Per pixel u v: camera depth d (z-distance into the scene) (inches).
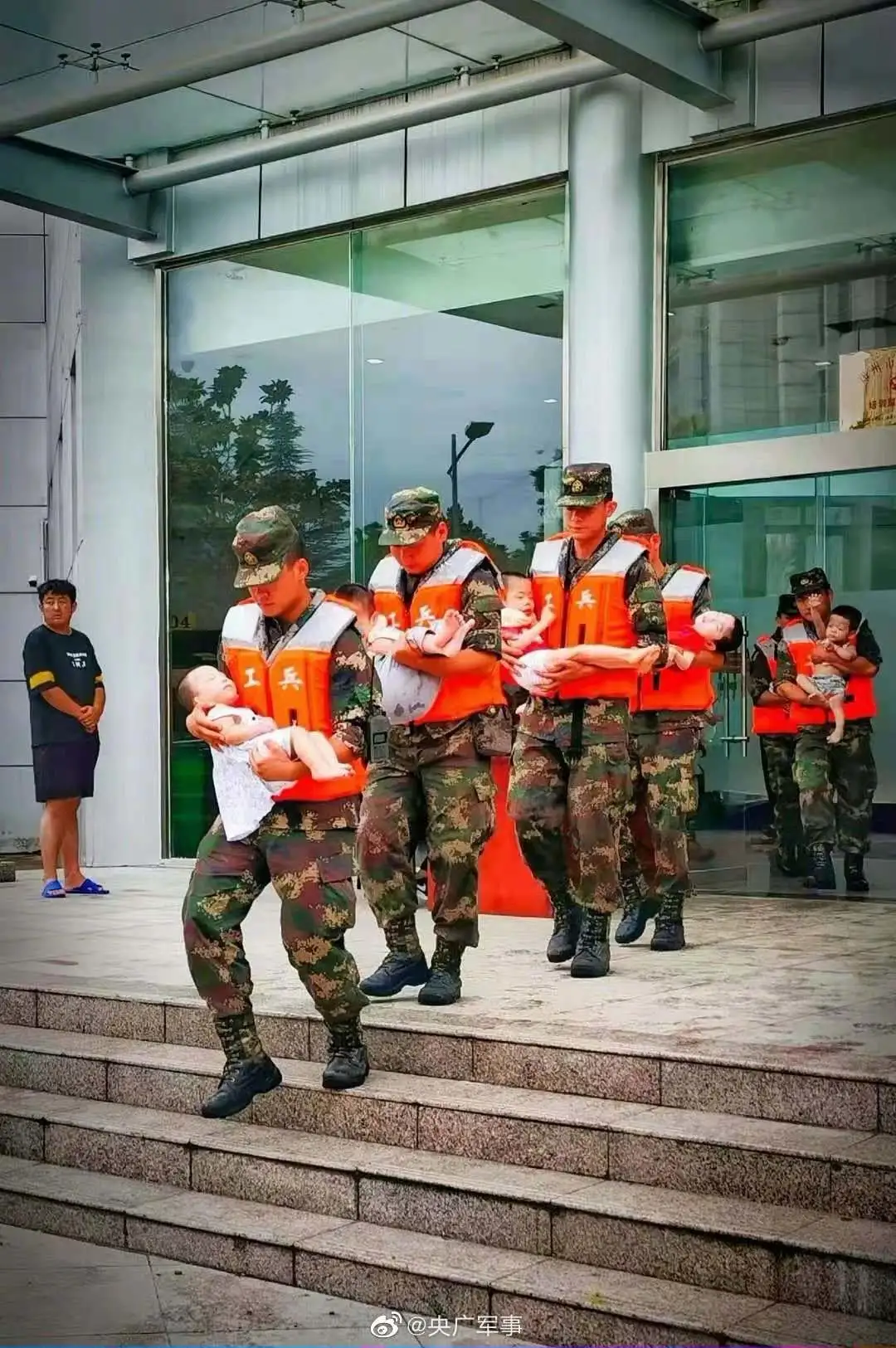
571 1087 183.3
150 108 370.9
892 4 292.5
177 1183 190.4
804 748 324.5
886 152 314.7
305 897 182.1
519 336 365.1
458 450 375.6
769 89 321.7
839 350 320.8
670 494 337.7
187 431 422.0
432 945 265.6
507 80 344.8
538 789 227.3
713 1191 161.8
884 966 238.7
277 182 398.9
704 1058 174.4
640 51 298.7
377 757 283.3
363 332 391.9
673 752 253.4
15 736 602.5
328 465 398.6
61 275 520.7
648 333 339.6
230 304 415.2
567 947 239.6
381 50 339.6
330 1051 191.3
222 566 417.1
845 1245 144.1
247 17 308.2
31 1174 198.1
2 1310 160.9
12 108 345.1
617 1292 150.0
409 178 377.1
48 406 600.4
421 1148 182.1
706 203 336.5
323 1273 165.5
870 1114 164.1
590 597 223.5
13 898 356.5
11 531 607.2
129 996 225.5
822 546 321.1
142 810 424.8
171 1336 153.3
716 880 337.1
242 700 184.4
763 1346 136.9
